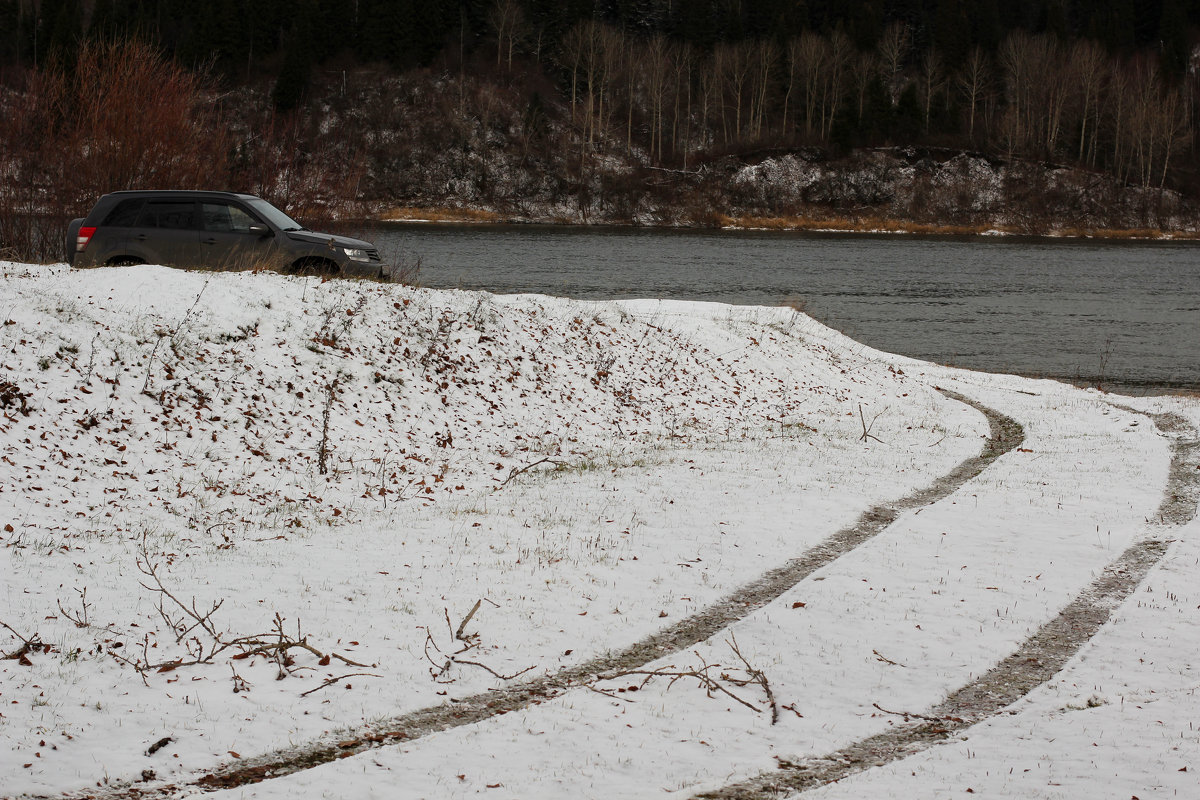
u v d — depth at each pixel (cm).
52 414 1327
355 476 1413
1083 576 1068
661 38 13312
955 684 813
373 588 980
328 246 1981
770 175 11000
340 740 700
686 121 12169
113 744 675
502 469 1516
